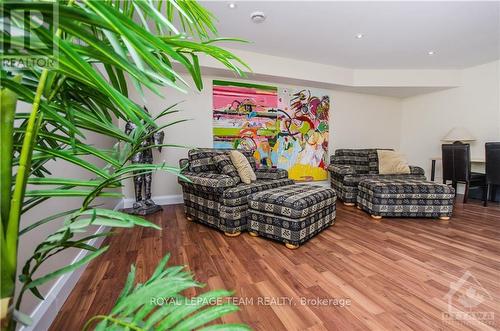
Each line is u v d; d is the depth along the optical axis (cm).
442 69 415
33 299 105
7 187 41
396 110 505
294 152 417
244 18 252
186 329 40
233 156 278
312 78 381
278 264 176
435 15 244
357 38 297
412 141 495
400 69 413
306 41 305
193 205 268
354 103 466
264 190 247
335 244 213
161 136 303
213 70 335
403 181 309
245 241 218
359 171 396
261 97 388
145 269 167
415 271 167
